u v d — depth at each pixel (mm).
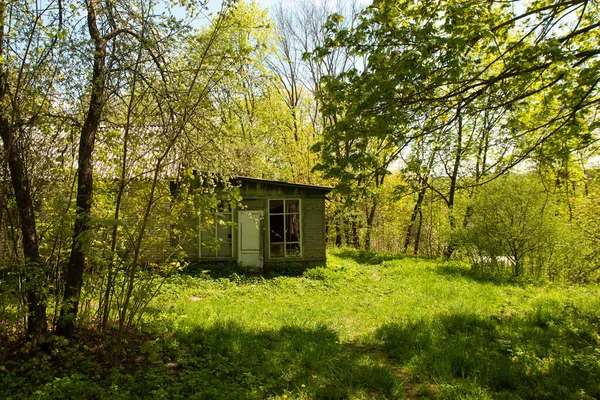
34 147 5746
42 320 5664
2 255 5781
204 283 12477
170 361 5812
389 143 7613
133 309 6281
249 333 7191
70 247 6090
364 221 27125
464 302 10078
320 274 14188
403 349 6594
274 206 15945
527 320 8305
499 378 5441
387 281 13531
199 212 5812
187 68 6008
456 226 18078
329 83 7363
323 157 7344
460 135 19266
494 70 9312
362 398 4797
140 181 6195
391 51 7062
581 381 5281
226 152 6680
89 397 4570
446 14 7281
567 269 15867
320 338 7164
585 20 8641
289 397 4781
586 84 6816
